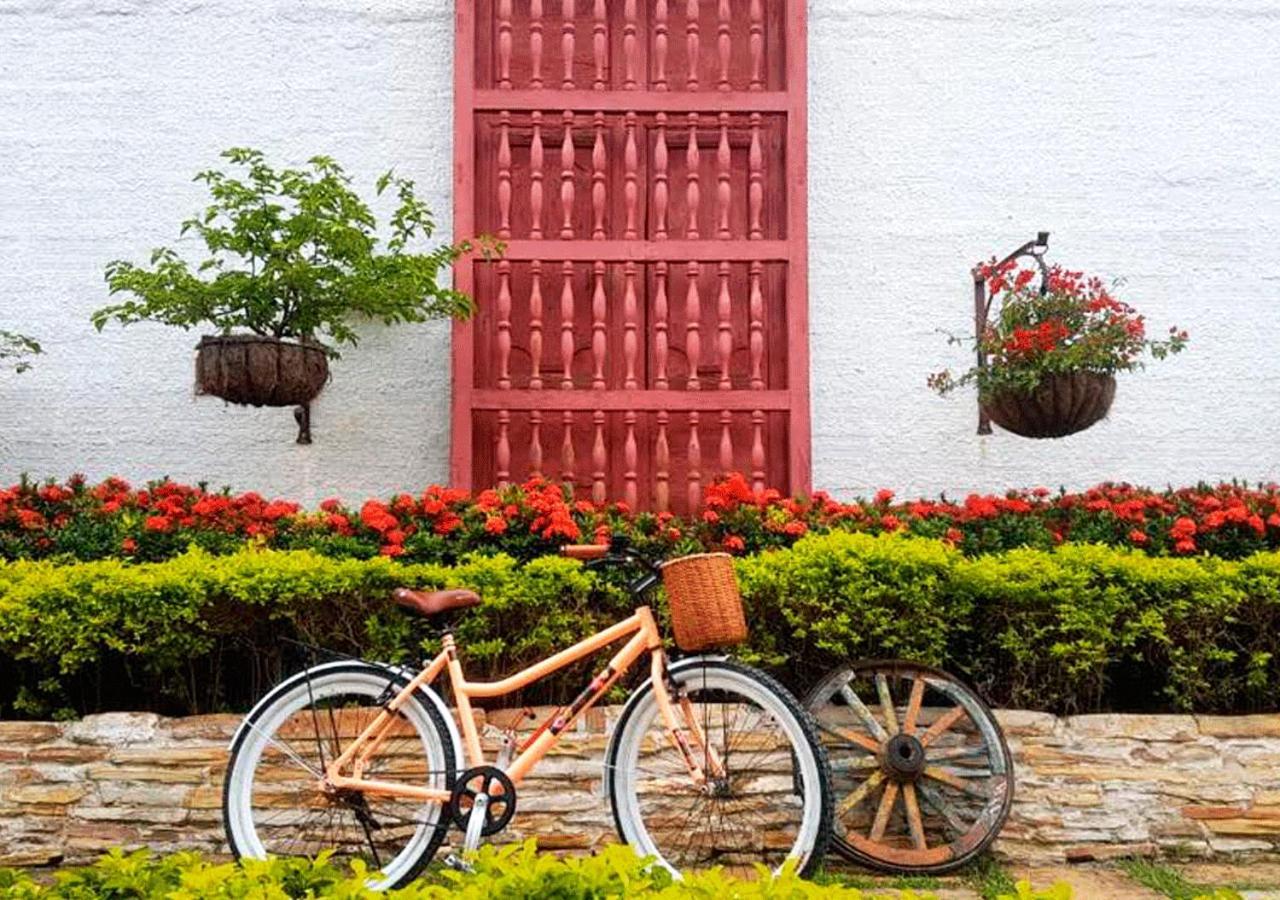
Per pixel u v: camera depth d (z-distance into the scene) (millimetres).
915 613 4277
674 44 5840
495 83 5781
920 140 6051
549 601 4328
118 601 4180
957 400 5938
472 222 5609
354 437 5836
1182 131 6047
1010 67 6078
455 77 5688
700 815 4129
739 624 3561
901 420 5922
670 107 5734
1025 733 4230
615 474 5570
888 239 6008
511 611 4352
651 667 3682
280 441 5824
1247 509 4906
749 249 5688
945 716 4164
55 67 5934
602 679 3686
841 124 6055
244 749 3645
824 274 5984
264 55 5984
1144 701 4598
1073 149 6035
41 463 5770
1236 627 4473
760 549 4742
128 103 5930
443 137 5980
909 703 4160
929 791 4070
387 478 5820
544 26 5836
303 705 3686
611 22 5844
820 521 4883
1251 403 5938
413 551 4645
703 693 3844
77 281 5844
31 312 5824
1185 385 5941
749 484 5574
